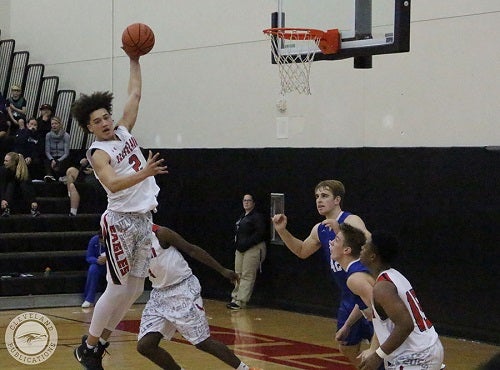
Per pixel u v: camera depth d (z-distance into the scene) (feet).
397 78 42.37
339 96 45.21
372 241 18.95
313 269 45.73
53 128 58.34
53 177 57.57
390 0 27.43
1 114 58.80
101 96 22.34
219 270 25.62
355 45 28.78
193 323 24.63
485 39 38.75
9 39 67.41
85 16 61.87
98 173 21.76
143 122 57.57
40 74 63.98
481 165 38.06
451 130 40.09
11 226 52.65
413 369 17.80
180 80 55.06
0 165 57.31
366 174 43.11
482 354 34.83
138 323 41.75
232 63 51.57
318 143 46.42
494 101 38.37
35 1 66.28
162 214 55.36
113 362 31.71
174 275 24.73
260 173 49.16
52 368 30.30
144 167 21.61
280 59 31.71
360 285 20.58
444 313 39.50
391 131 42.70
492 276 37.50
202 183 52.90
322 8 29.99
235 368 24.97
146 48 24.48
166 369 25.12
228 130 51.80
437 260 39.78
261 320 43.62
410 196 41.01
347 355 23.82
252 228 47.96
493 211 37.50
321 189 24.53
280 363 31.99
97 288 48.29
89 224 54.80
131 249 22.59
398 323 17.67
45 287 48.78
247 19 50.57
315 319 44.09
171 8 55.47
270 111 49.14
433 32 40.86
